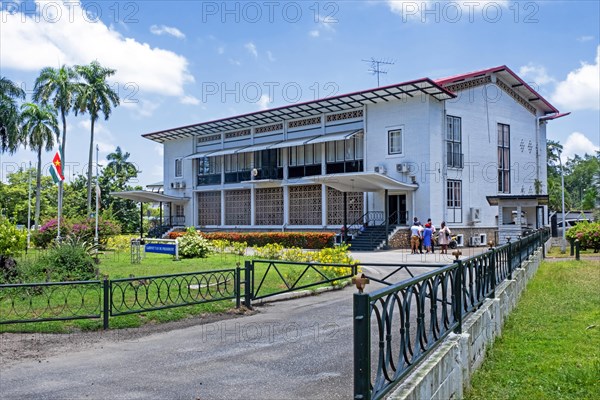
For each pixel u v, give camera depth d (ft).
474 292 22.61
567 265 62.03
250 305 35.94
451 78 99.60
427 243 81.82
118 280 29.89
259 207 126.00
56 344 25.59
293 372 20.22
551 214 127.95
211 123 129.59
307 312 34.04
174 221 146.72
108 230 88.33
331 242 93.35
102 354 23.67
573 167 264.72
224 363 21.70
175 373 20.38
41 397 17.85
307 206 115.85
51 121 147.74
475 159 105.50
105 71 146.20
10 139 140.46
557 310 32.83
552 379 19.51
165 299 35.86
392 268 59.82
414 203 96.07
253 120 122.72
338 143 110.11
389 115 100.58
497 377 19.80
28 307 32.76
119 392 18.22
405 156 97.91
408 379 13.34
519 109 117.70
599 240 83.30
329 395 17.56
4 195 194.18
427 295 16.01
